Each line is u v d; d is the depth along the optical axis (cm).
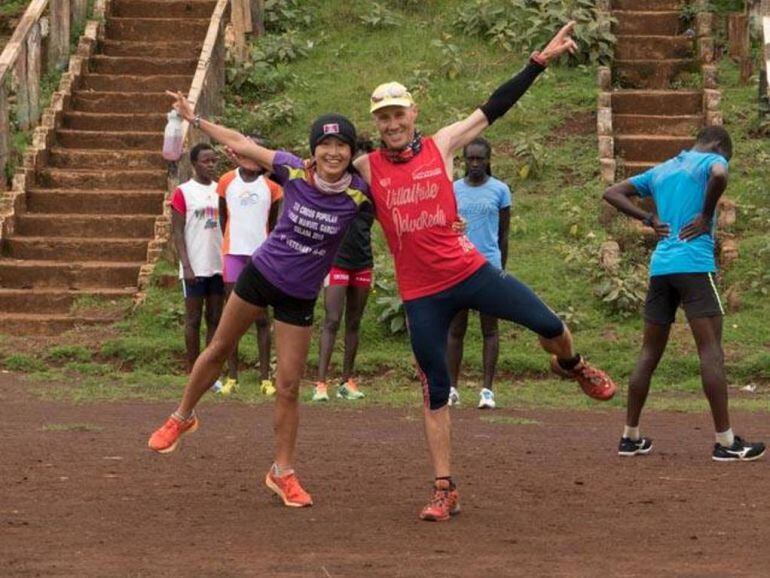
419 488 965
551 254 1938
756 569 733
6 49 2150
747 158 2148
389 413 1422
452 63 2386
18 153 2134
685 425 1341
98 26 2380
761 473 1035
